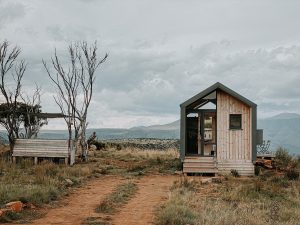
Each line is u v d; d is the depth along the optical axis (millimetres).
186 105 29422
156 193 20172
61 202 17109
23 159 32031
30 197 16188
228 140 29547
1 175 23891
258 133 29750
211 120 31297
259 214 14922
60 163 32938
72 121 37469
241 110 29688
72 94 37031
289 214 15477
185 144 29422
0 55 36312
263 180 25734
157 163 33438
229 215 14141
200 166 28594
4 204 15031
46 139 33156
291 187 22391
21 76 38656
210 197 18906
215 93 30125
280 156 32844
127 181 24500
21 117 42688
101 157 38375
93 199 18094
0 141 45719
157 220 13875
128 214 14977
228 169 29188
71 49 42031
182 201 16797
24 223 13281
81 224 13273
